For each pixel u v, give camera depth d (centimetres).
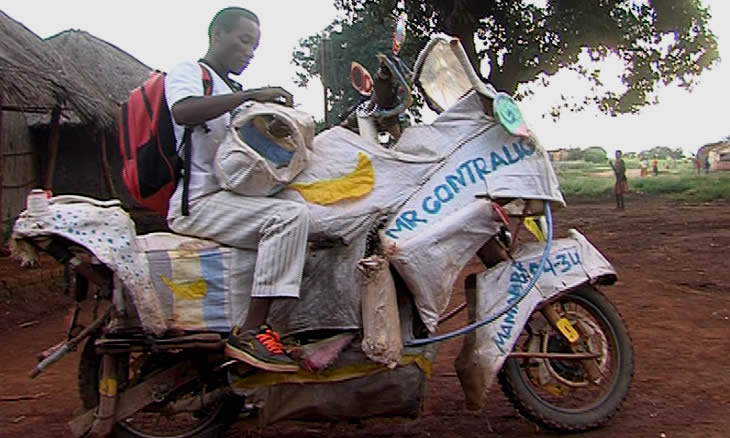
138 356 412
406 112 454
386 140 452
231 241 385
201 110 374
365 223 396
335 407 397
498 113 406
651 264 1174
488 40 2661
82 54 1830
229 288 382
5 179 1642
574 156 7281
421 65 464
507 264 425
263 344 370
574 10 2520
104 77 1805
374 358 378
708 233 1666
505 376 427
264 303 375
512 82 2686
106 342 377
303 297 399
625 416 456
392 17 2581
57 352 381
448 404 498
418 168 408
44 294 1025
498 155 418
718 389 503
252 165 374
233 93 381
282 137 389
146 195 398
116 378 390
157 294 374
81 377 415
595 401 440
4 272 1041
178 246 382
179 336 377
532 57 2614
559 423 426
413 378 401
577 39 2614
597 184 3853
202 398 402
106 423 389
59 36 1878
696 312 752
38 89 1079
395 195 403
